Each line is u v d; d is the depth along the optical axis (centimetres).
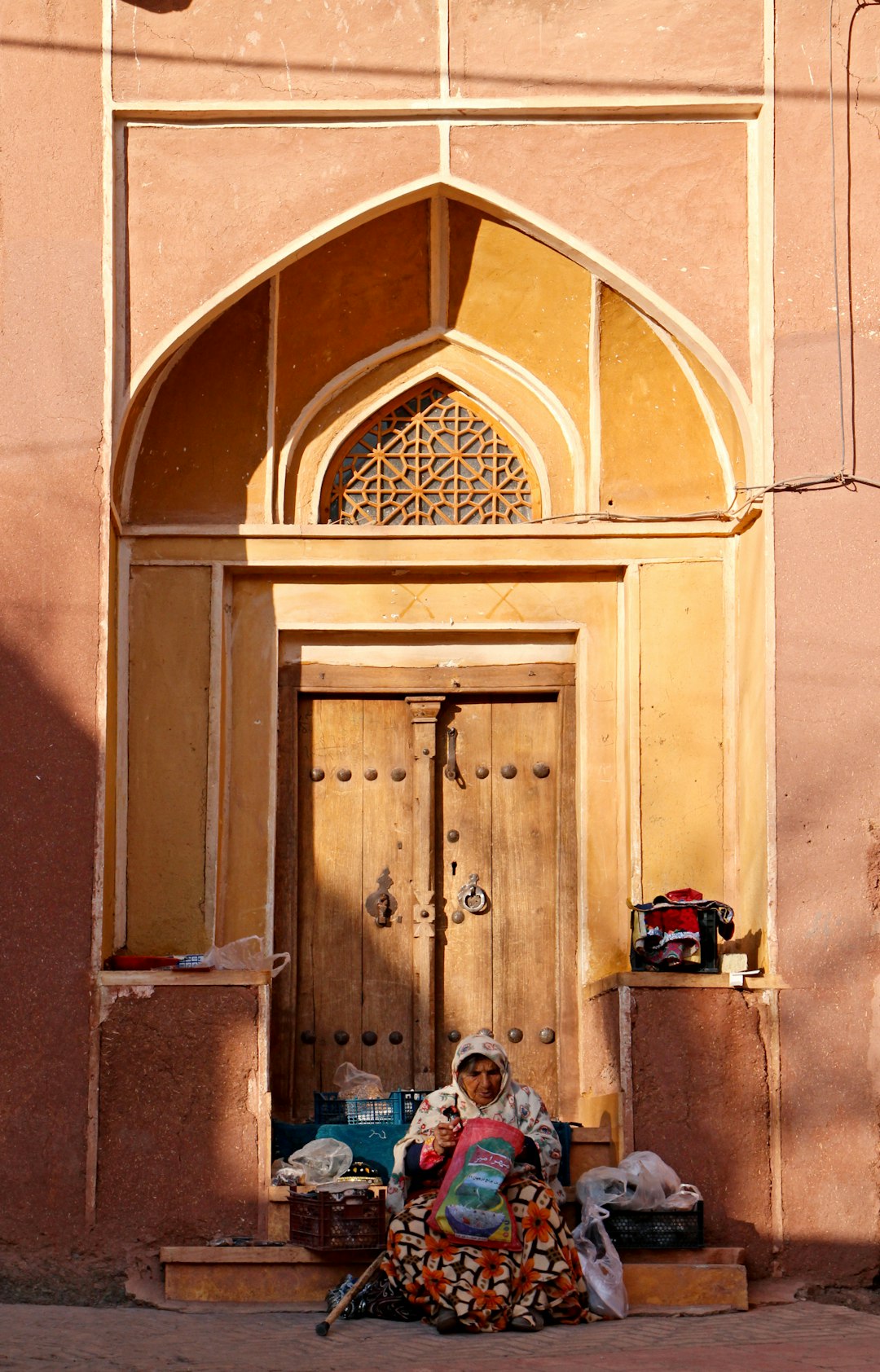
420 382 746
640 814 716
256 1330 545
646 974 637
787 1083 632
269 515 729
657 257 681
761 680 668
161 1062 624
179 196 676
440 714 748
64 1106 620
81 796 641
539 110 678
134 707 716
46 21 684
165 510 727
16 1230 612
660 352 714
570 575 743
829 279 675
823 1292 614
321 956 735
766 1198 625
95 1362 485
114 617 685
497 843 744
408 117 680
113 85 678
